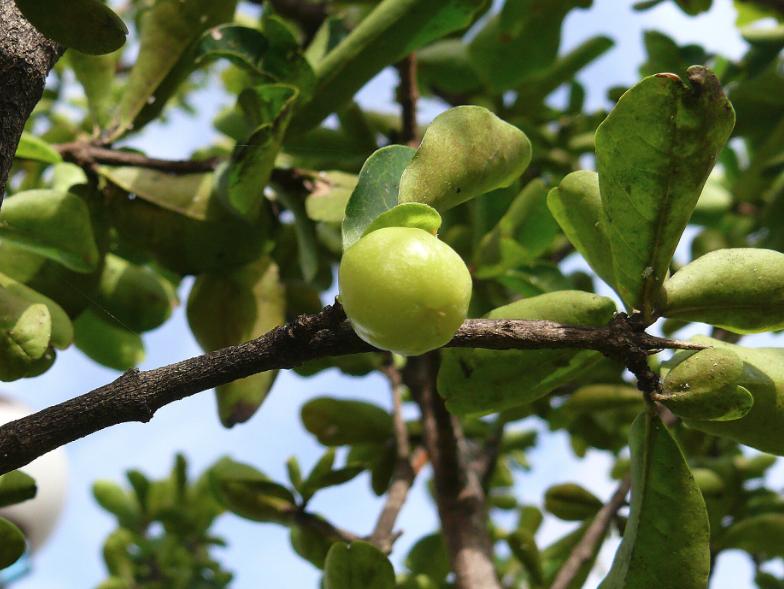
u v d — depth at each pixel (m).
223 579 0.82
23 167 0.60
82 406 0.37
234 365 0.37
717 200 0.69
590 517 0.52
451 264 0.36
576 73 0.67
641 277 0.39
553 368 0.41
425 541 0.59
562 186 0.41
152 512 0.82
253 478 0.49
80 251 0.44
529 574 0.49
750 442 0.39
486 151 0.39
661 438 0.39
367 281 0.36
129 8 0.82
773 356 0.40
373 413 0.54
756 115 0.65
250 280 0.47
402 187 0.38
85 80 0.47
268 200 0.48
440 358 0.46
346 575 0.43
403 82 0.49
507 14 0.62
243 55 0.46
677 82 0.37
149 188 0.46
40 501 0.53
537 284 0.51
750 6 0.75
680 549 0.39
